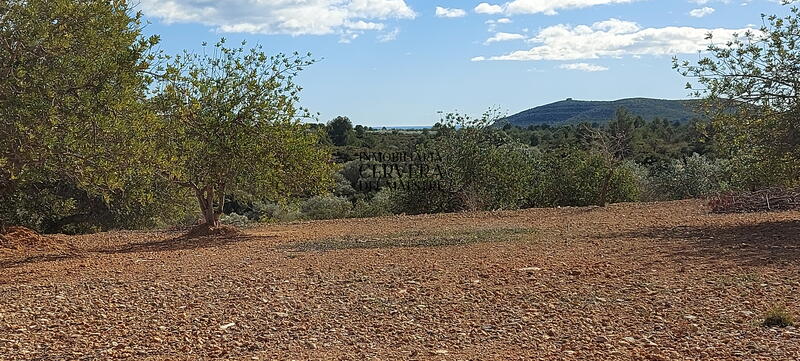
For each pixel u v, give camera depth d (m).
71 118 8.90
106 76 9.53
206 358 5.15
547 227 13.51
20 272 9.04
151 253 11.23
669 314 6.05
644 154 36.22
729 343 5.15
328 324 6.06
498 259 9.27
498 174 22.25
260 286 7.71
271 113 13.74
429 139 23.94
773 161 11.49
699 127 12.27
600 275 7.85
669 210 16.05
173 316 6.41
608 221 14.20
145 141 10.62
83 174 9.34
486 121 23.34
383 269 8.65
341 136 38.59
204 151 13.14
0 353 5.24
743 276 7.45
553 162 23.52
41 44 9.27
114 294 7.38
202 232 14.08
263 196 14.49
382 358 5.08
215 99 13.44
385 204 24.48
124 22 10.32
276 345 5.46
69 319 6.31
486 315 6.26
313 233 13.87
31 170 9.49
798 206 15.05
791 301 6.29
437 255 9.84
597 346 5.24
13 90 9.08
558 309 6.38
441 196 22.83
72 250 11.67
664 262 8.57
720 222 12.94
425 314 6.34
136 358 5.15
